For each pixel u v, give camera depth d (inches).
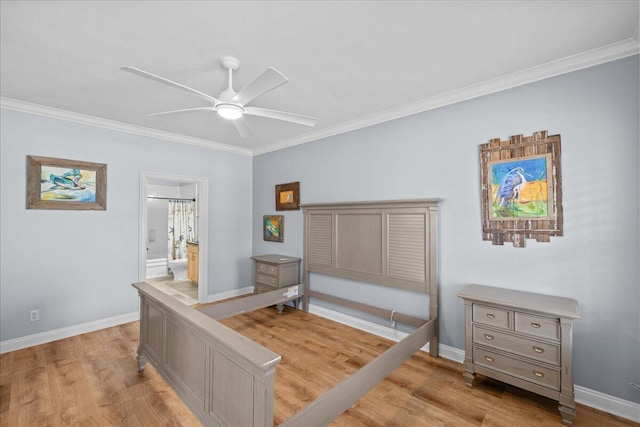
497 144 96.3
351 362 105.0
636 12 63.2
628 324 76.1
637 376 75.0
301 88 101.3
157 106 116.7
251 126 143.8
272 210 181.0
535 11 63.0
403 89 102.3
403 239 117.1
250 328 135.5
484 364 86.3
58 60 82.0
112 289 137.3
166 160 156.1
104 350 113.0
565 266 84.7
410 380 93.8
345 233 137.5
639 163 74.4
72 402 81.8
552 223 86.6
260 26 67.6
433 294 108.8
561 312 72.7
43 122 119.3
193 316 71.7
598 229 79.8
